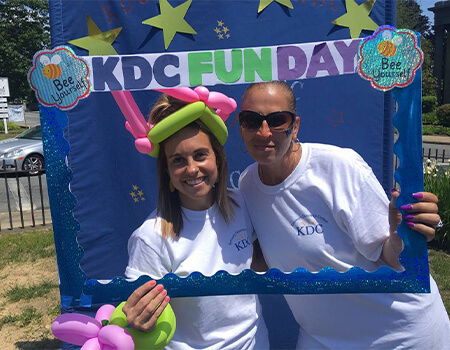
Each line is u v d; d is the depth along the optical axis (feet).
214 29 8.10
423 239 4.87
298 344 6.02
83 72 4.85
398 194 4.85
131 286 4.97
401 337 5.27
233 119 8.37
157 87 4.94
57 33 7.75
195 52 4.92
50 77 4.80
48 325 10.80
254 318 5.62
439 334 5.44
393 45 4.81
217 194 5.40
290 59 4.92
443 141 52.26
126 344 4.53
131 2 7.92
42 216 20.02
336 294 5.47
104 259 8.52
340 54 4.90
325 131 8.46
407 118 4.83
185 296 5.01
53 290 12.64
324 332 5.68
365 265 5.35
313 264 5.29
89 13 7.84
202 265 5.13
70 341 5.04
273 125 4.82
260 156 4.95
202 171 4.97
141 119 5.23
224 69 4.93
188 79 4.96
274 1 8.12
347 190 4.99
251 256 5.59
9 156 29.99
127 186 8.43
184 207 5.28
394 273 4.96
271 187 5.29
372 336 5.40
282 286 5.06
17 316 11.16
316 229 5.17
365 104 8.41
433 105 81.97
